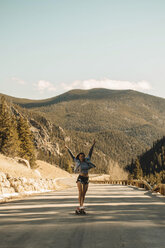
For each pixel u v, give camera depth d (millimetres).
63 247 5828
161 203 14789
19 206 13391
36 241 6320
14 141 78312
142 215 10242
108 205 13602
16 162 58281
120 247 5832
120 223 8555
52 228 7762
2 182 21531
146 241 6348
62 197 19266
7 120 78188
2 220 9125
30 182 27156
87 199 17297
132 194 22297
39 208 12453
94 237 6719
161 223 8602
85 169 10438
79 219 9289
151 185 26375
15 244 6062
